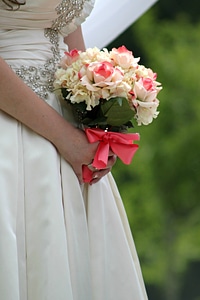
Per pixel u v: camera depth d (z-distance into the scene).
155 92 4.10
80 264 4.10
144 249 13.91
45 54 4.21
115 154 4.22
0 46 4.13
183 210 14.77
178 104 14.69
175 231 14.57
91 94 4.05
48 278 3.95
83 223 4.14
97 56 4.11
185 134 14.69
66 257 3.99
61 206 4.04
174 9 15.63
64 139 4.10
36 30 4.20
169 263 14.23
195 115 14.78
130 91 4.07
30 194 4.01
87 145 4.14
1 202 3.92
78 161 4.14
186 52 14.80
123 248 4.33
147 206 14.02
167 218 14.67
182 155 14.73
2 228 3.89
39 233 3.99
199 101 14.73
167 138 14.65
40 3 4.12
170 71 14.72
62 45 4.32
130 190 14.00
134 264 4.42
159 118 14.61
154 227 13.99
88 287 4.12
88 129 4.14
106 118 4.11
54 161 4.07
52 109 4.10
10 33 4.14
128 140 4.17
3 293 3.84
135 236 13.91
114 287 4.27
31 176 4.03
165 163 14.65
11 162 4.00
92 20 5.04
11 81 3.98
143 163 14.20
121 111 4.06
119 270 4.29
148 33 15.06
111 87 4.01
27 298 3.97
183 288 14.41
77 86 4.05
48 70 4.20
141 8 5.13
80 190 4.15
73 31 4.45
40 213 4.00
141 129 14.53
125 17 5.09
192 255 14.30
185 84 14.73
